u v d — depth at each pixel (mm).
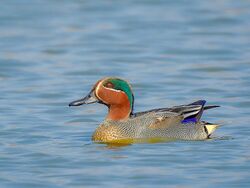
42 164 13398
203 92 19859
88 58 24812
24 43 27172
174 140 15016
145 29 29438
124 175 12711
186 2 34438
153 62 24141
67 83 21297
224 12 32031
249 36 27922
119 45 26766
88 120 17094
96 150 14320
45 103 18828
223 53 25141
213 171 12820
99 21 30953
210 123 15438
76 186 12180
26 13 32219
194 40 27406
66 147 14609
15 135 15609
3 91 20234
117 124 15156
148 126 15086
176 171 12859
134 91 20188
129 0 35188
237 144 14625
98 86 15328
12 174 12828
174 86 20719
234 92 19688
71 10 33031
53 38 28016
